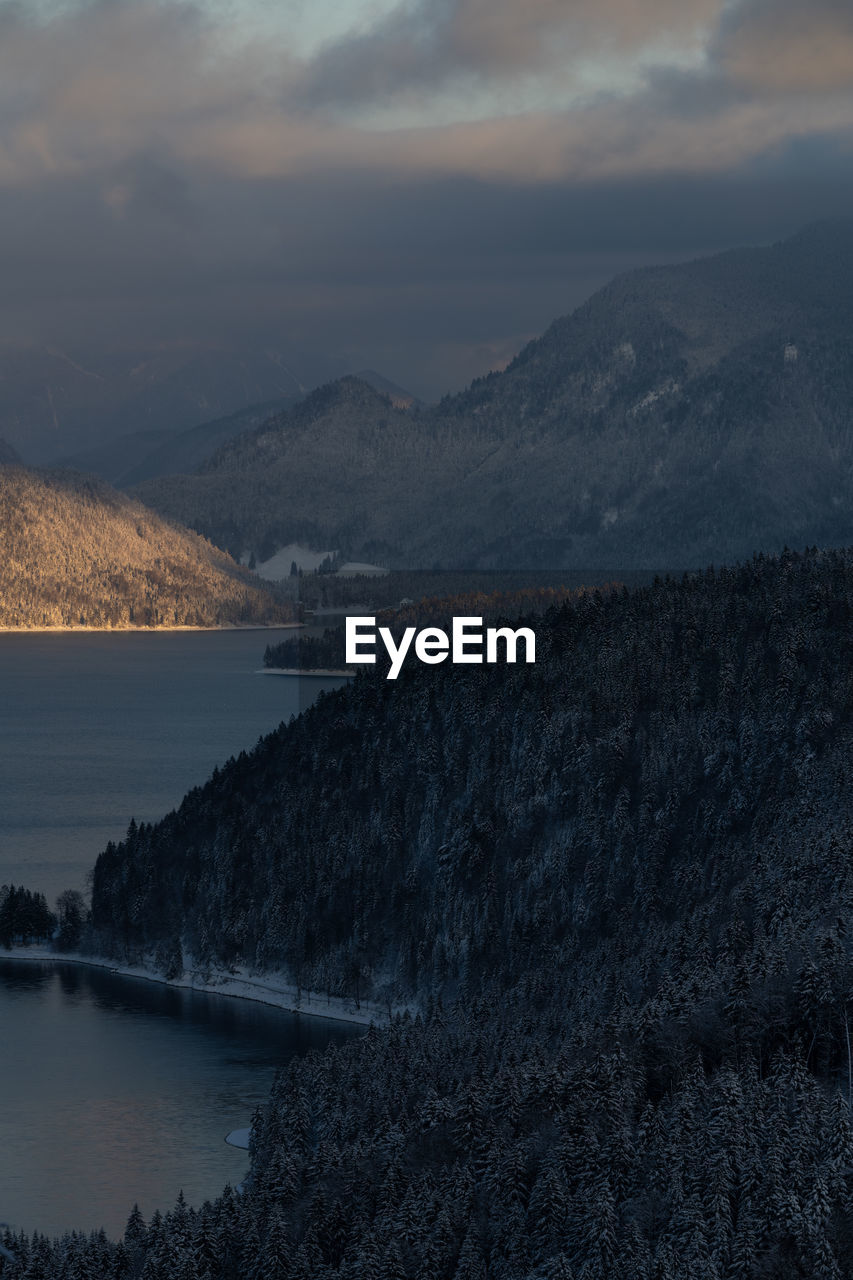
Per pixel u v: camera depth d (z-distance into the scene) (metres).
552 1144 129.88
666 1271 110.56
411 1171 132.75
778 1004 136.75
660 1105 131.62
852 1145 117.25
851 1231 113.50
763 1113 123.56
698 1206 116.75
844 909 155.12
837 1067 131.25
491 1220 124.19
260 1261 123.31
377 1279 118.19
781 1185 115.94
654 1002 144.50
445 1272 120.44
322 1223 127.00
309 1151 146.12
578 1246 118.81
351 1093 152.88
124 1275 126.06
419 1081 151.50
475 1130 135.38
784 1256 112.75
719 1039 137.00
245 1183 150.62
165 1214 146.88
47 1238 135.88
